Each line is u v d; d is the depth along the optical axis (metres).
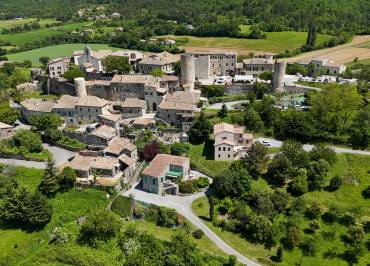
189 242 114.12
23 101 191.50
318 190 139.88
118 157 147.25
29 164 151.50
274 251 118.81
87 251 116.06
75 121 176.75
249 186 135.88
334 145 161.75
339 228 125.75
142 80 187.50
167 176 141.50
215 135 152.00
